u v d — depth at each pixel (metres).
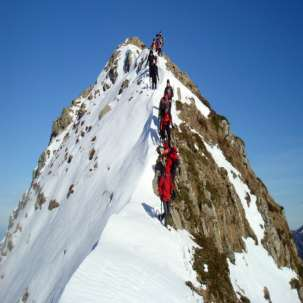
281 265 28.41
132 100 36.31
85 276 12.15
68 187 38.31
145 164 23.31
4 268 42.12
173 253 17.38
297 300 25.62
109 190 26.70
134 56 50.91
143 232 17.41
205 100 41.25
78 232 26.95
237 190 29.38
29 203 49.19
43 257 31.58
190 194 22.36
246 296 20.17
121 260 14.05
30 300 26.62
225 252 22.19
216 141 32.22
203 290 16.66
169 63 41.56
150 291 13.09
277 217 33.56
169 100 24.38
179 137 26.47
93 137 39.31
